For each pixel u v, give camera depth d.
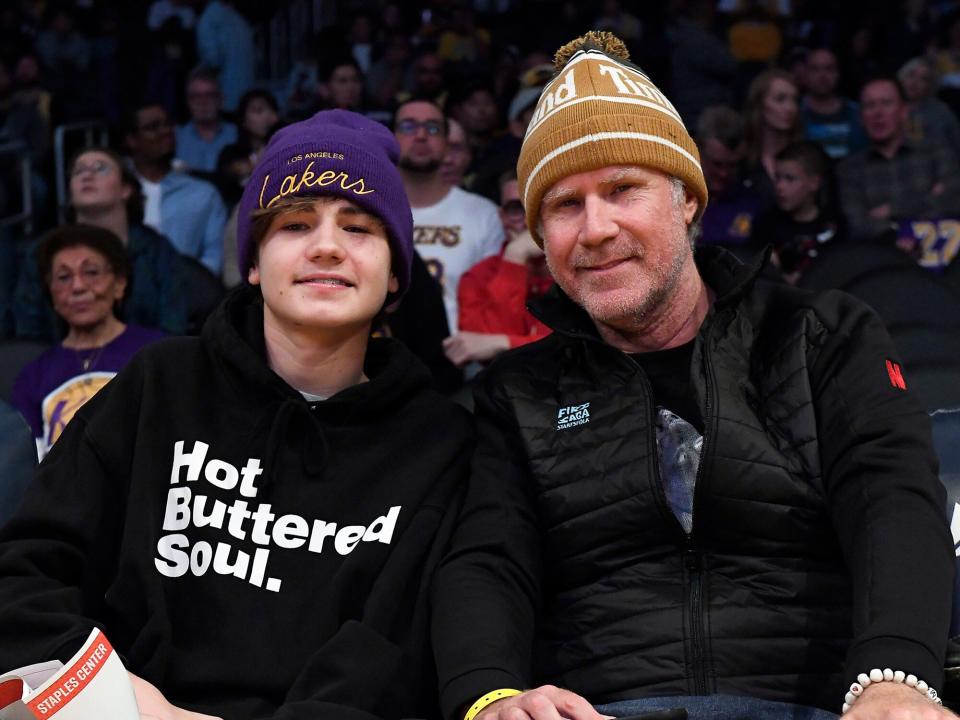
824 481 2.00
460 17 10.38
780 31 9.75
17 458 2.38
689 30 9.05
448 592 2.00
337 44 8.84
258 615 2.03
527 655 1.96
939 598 1.74
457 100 7.20
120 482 2.16
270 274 2.16
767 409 2.05
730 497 1.99
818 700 1.90
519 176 2.21
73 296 3.67
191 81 8.30
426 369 2.27
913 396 2.03
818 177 5.54
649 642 1.96
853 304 2.11
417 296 3.76
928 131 7.50
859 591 1.79
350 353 2.23
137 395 2.20
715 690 1.91
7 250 5.17
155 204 6.40
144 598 2.04
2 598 1.98
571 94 2.12
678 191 2.12
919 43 9.55
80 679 1.61
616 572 2.04
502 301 4.08
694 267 2.19
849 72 9.03
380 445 2.17
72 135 8.18
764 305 2.15
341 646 1.97
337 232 2.13
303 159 2.14
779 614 1.95
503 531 2.07
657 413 2.10
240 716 1.96
